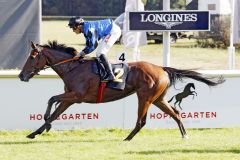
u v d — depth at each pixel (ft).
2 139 54.90
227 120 62.69
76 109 60.29
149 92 53.83
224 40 156.56
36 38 92.99
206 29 66.23
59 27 207.62
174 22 65.98
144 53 146.00
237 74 62.23
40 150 49.14
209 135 58.29
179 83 61.67
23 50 92.68
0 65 92.02
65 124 60.23
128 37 84.58
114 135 58.03
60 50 53.93
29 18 92.73
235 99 62.59
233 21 90.89
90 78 53.26
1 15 91.81
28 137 52.90
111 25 54.03
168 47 67.21
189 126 62.18
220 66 125.49
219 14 154.10
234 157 46.37
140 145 51.80
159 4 215.72
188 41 171.12
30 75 53.62
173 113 55.42
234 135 58.39
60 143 52.75
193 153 47.85
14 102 59.36
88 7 228.22
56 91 59.88
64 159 45.24
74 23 52.80
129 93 54.65
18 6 92.22
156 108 61.52
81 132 59.47
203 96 62.13
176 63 130.11
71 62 53.67
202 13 66.13
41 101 59.72
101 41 54.03
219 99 62.34
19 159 45.24
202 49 155.43
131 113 61.11
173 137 56.95
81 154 47.29
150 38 164.25
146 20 66.08
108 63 53.52
